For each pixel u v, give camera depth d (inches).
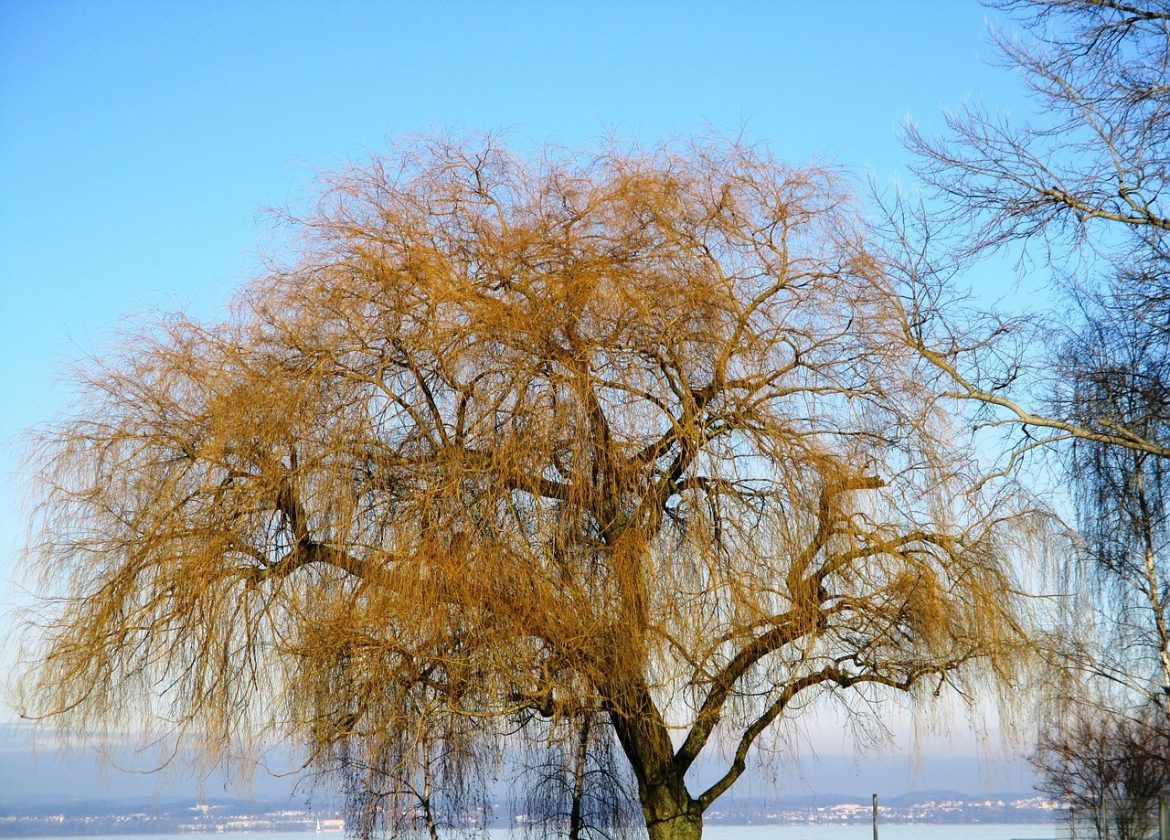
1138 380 600.1
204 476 545.3
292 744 528.1
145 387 582.2
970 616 534.6
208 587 521.0
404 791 545.3
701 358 542.0
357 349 548.7
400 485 527.5
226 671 527.2
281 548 540.7
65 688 541.3
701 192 579.5
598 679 492.4
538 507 500.7
